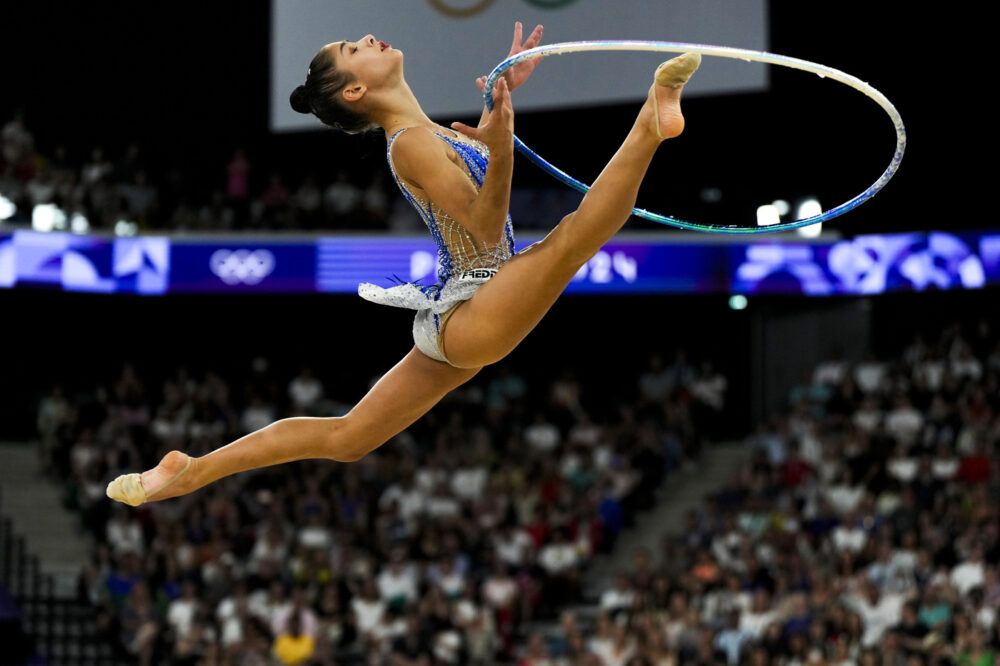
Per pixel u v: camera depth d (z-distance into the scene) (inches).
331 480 1536.7
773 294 1729.8
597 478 1540.4
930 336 1834.4
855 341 1876.2
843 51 1908.2
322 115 360.2
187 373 1936.5
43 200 1720.0
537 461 1529.3
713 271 1712.6
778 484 1409.9
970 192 1871.3
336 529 1438.2
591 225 316.2
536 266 321.7
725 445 1718.8
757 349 1937.7
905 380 1558.8
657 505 1581.0
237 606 1253.7
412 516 1467.8
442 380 357.7
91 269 1679.4
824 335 1895.9
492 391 1813.5
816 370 1883.6
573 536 1434.5
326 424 362.9
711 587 1230.9
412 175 334.3
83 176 1814.7
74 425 1658.5
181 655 1205.7
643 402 1721.2
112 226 1742.1
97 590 1359.5
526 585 1350.9
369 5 1627.7
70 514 1601.9
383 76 352.2
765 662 1088.2
